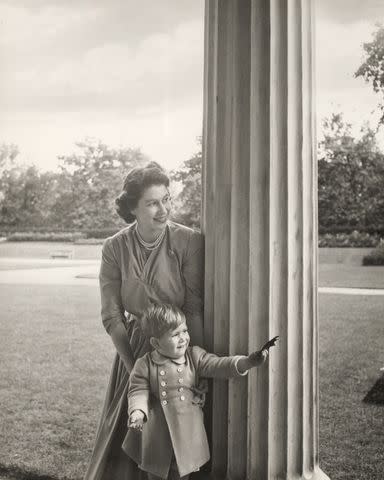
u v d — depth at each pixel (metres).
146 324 2.28
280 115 2.07
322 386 5.93
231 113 2.15
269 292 2.06
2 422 5.30
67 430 5.04
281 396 2.09
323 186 9.37
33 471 4.21
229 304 2.18
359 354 6.58
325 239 9.30
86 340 7.37
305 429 2.16
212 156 2.28
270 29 2.04
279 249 2.07
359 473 4.41
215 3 2.29
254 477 2.10
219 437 2.22
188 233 2.45
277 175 2.07
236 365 2.05
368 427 5.06
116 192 10.58
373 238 9.09
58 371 6.68
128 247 2.52
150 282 2.47
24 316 7.95
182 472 2.16
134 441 2.36
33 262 10.93
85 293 8.90
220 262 2.21
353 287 8.34
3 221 11.06
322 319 7.27
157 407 2.28
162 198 2.52
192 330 2.40
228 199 2.19
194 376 2.25
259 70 2.06
